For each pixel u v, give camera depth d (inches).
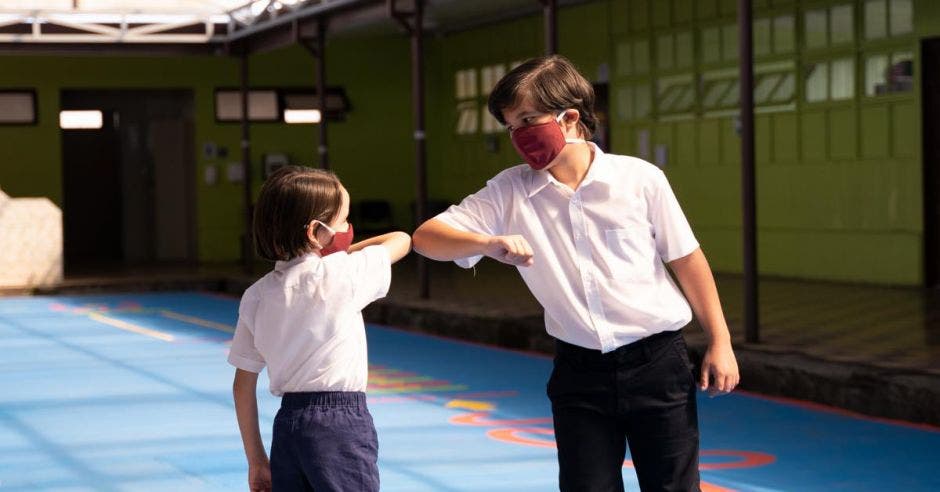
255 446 148.0
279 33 796.0
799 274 677.3
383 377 416.2
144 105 1010.1
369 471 142.3
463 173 1010.7
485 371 430.0
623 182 141.9
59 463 282.7
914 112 600.4
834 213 651.5
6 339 548.4
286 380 142.6
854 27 631.2
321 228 144.3
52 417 345.1
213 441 305.1
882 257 624.4
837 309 516.7
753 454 281.0
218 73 1001.5
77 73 971.9
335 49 1027.3
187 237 1008.2
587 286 140.6
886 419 325.4
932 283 604.7
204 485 257.3
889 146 617.0
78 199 1051.3
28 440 311.4
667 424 141.2
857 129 634.2
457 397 370.6
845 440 296.7
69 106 994.7
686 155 756.6
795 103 671.8
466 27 979.9
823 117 654.5
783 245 686.5
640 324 140.6
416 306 577.3
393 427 319.3
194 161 1003.3
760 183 700.7
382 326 592.1
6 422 338.0
